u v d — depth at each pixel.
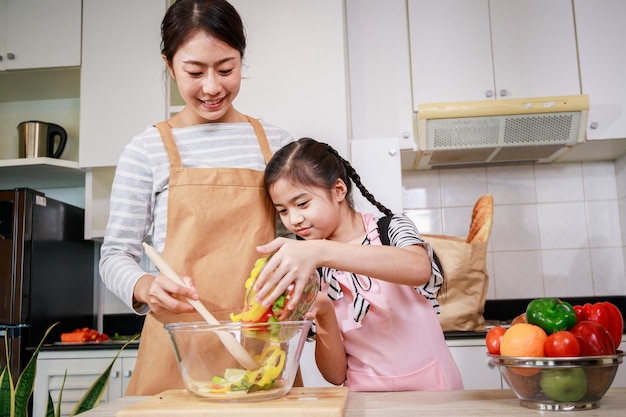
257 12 2.33
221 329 0.78
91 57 2.45
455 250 2.17
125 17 2.47
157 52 2.44
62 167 2.41
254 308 0.84
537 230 2.68
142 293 1.02
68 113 2.79
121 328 2.68
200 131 1.23
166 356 1.08
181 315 1.09
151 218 1.22
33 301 2.20
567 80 2.44
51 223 2.35
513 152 2.49
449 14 2.51
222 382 0.78
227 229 1.14
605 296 2.62
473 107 2.34
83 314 2.59
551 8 2.47
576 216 2.68
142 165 1.18
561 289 2.64
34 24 2.49
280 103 2.28
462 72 2.48
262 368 0.79
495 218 2.70
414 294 1.20
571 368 0.74
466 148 2.42
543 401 0.76
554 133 2.38
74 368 2.12
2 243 2.16
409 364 1.17
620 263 2.64
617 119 2.39
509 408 0.77
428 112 2.36
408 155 2.53
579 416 0.72
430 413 0.75
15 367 2.10
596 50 2.44
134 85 2.43
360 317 1.16
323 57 2.29
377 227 1.20
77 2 2.49
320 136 2.25
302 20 2.32
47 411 1.21
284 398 0.80
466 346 2.10
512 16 2.48
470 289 2.17
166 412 0.73
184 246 1.11
